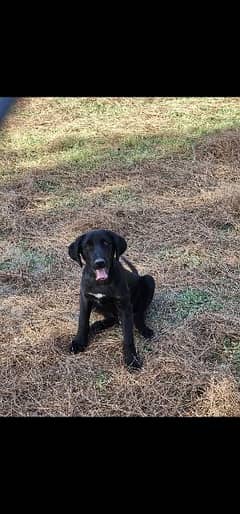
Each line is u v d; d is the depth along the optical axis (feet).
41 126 15.26
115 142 13.83
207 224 10.18
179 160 12.62
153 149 13.28
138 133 14.19
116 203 11.06
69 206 11.10
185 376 6.67
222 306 7.99
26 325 7.75
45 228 10.42
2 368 7.01
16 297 8.41
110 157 13.04
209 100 16.28
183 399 6.44
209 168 12.10
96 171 12.37
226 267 8.89
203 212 10.50
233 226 10.09
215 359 7.06
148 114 15.56
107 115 15.74
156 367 6.86
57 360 7.13
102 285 6.81
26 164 13.09
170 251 9.42
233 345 7.28
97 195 11.44
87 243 6.84
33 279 8.89
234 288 8.41
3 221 10.64
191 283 8.55
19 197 11.40
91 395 6.55
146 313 7.95
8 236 10.24
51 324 7.76
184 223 10.22
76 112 16.05
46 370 6.99
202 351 7.15
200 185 11.53
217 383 6.52
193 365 6.88
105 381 6.75
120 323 7.77
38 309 8.11
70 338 7.56
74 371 6.93
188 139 13.60
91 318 8.09
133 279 7.36
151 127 14.58
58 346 7.40
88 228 10.25
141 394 6.52
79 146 13.85
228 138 12.81
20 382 6.79
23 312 8.04
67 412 6.33
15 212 10.94
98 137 14.17
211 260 9.09
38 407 6.42
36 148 13.89
